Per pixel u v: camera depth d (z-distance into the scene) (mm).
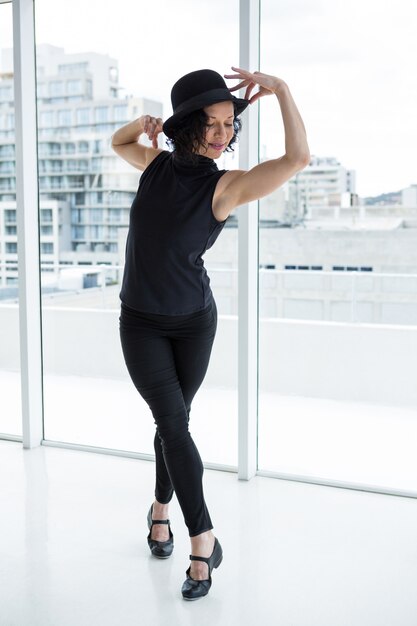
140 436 3439
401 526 2645
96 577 2279
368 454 3070
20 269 3424
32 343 3494
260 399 3205
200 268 2184
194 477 2162
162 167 2178
